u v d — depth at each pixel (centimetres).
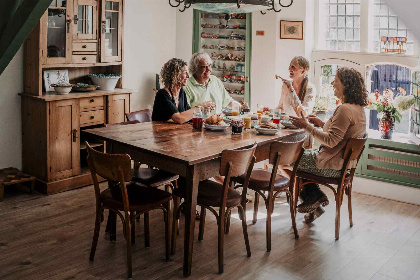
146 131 375
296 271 321
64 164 477
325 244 369
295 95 453
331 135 372
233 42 605
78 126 482
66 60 476
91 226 392
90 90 501
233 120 385
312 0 559
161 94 417
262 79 586
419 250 362
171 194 333
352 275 318
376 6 530
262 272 318
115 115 521
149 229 368
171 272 316
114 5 515
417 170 465
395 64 515
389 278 315
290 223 411
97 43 503
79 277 304
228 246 360
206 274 313
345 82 378
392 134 502
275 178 366
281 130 403
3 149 482
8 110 479
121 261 330
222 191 312
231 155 305
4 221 397
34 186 477
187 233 307
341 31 558
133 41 591
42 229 382
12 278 300
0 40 172
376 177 493
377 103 498
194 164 300
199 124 389
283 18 559
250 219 418
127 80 593
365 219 426
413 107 498
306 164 397
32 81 467
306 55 561
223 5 308
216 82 485
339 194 380
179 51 643
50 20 459
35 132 471
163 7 621
